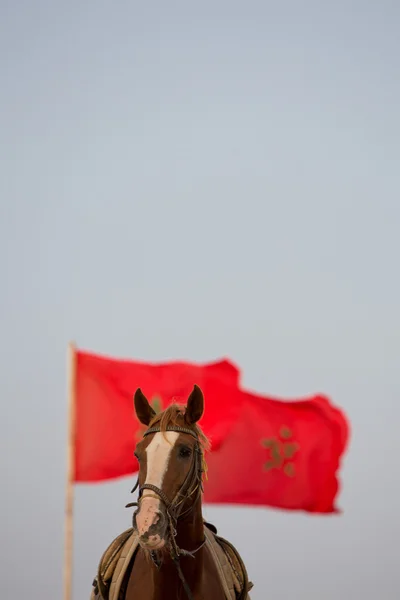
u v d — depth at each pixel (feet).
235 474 53.21
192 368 51.62
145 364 50.60
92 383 49.78
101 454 49.19
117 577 29.12
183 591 27.68
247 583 31.35
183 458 26.91
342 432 53.62
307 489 53.36
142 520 25.43
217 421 52.70
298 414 53.47
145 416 29.48
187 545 27.66
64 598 45.03
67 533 46.11
